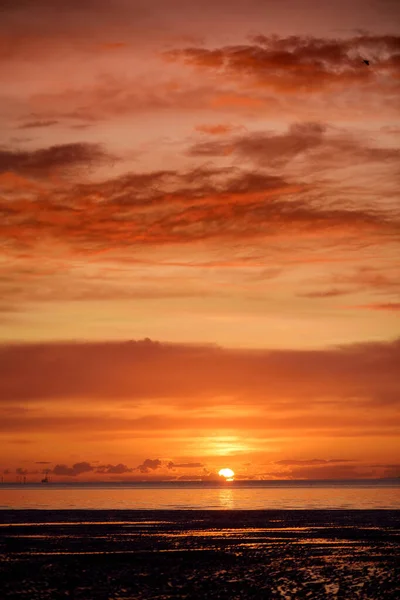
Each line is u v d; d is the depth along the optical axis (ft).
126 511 321.32
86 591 124.36
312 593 122.31
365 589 125.80
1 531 222.07
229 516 285.84
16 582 132.57
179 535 209.46
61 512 312.71
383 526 239.71
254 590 125.39
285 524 247.50
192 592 123.54
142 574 141.18
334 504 403.13
